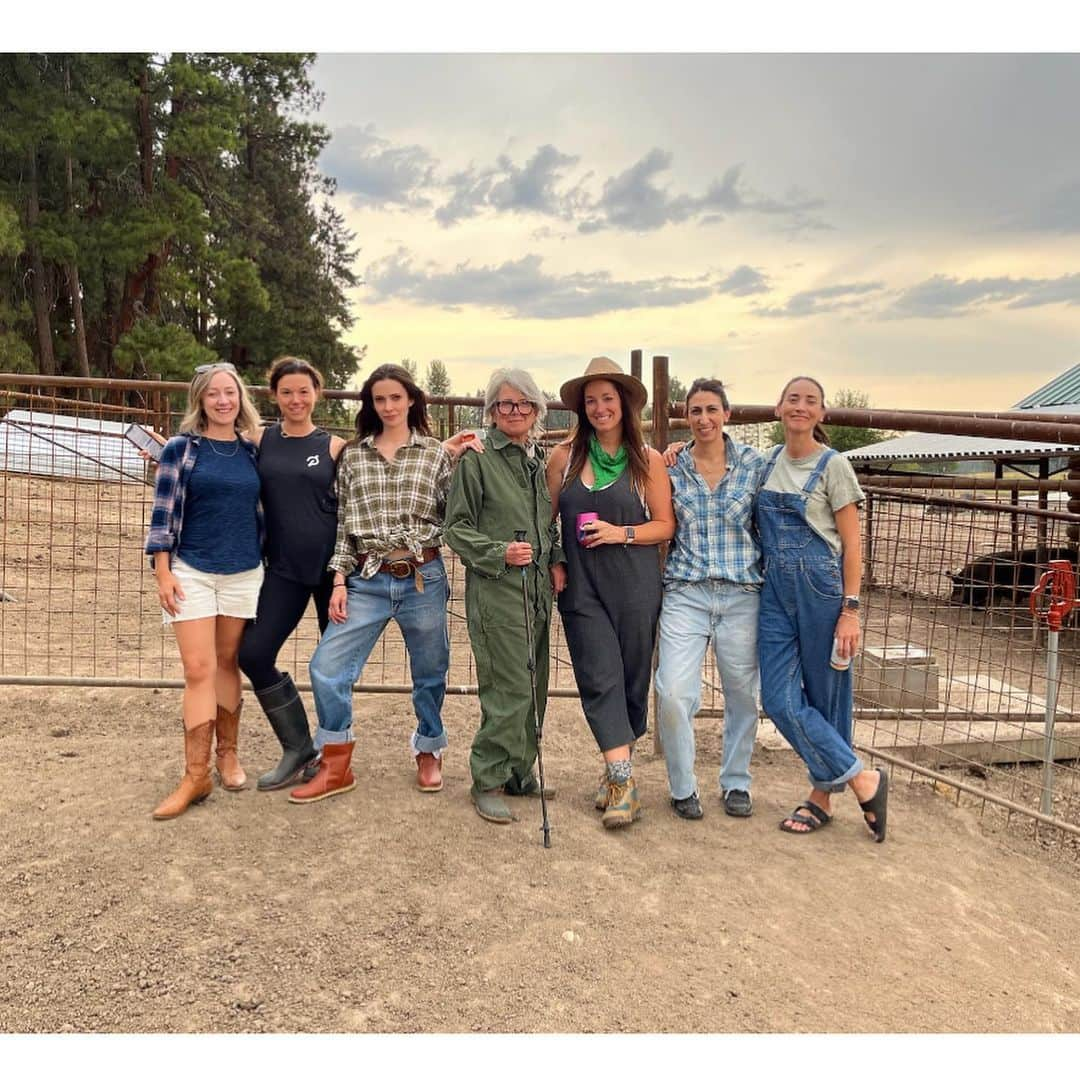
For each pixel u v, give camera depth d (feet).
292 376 12.92
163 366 86.53
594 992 9.21
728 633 13.26
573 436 13.29
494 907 10.70
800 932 10.54
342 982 9.25
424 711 13.76
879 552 29.01
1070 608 14.84
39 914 10.24
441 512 13.33
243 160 124.16
